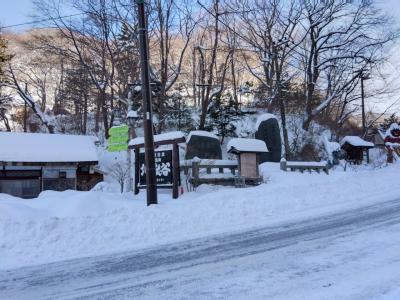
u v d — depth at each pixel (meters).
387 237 8.51
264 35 33.59
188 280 6.45
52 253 8.68
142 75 13.04
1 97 39.97
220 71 34.44
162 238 9.64
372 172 19.34
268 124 26.97
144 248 8.80
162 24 29.38
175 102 33.03
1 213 10.73
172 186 15.31
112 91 31.52
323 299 5.26
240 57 39.66
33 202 13.13
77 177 23.64
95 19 29.62
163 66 29.73
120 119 32.53
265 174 19.73
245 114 35.28
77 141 24.47
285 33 34.16
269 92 33.81
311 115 34.72
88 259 8.13
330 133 40.88
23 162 21.25
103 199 13.21
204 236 9.62
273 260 7.30
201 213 11.41
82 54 35.62
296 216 11.45
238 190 13.91
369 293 5.39
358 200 13.48
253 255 7.73
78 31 30.86
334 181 16.34
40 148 22.72
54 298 5.98
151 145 12.88
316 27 36.03
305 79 37.31
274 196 13.31
